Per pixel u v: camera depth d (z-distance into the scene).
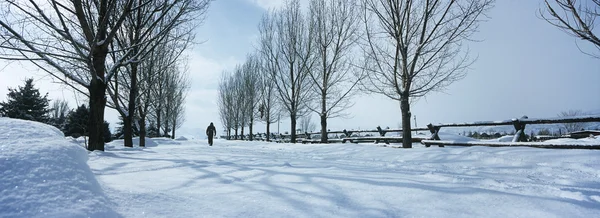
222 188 2.58
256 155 6.16
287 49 18.02
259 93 29.28
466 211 2.04
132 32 9.83
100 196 1.88
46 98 28.91
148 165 3.89
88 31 6.07
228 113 35.28
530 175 3.58
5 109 26.94
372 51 9.45
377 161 5.27
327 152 7.55
